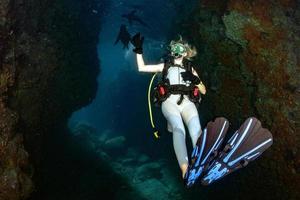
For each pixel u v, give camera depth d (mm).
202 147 2857
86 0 13484
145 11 16500
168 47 3918
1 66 6738
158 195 11320
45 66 9469
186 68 3771
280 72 7066
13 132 6816
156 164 13062
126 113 18953
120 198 10781
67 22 11469
